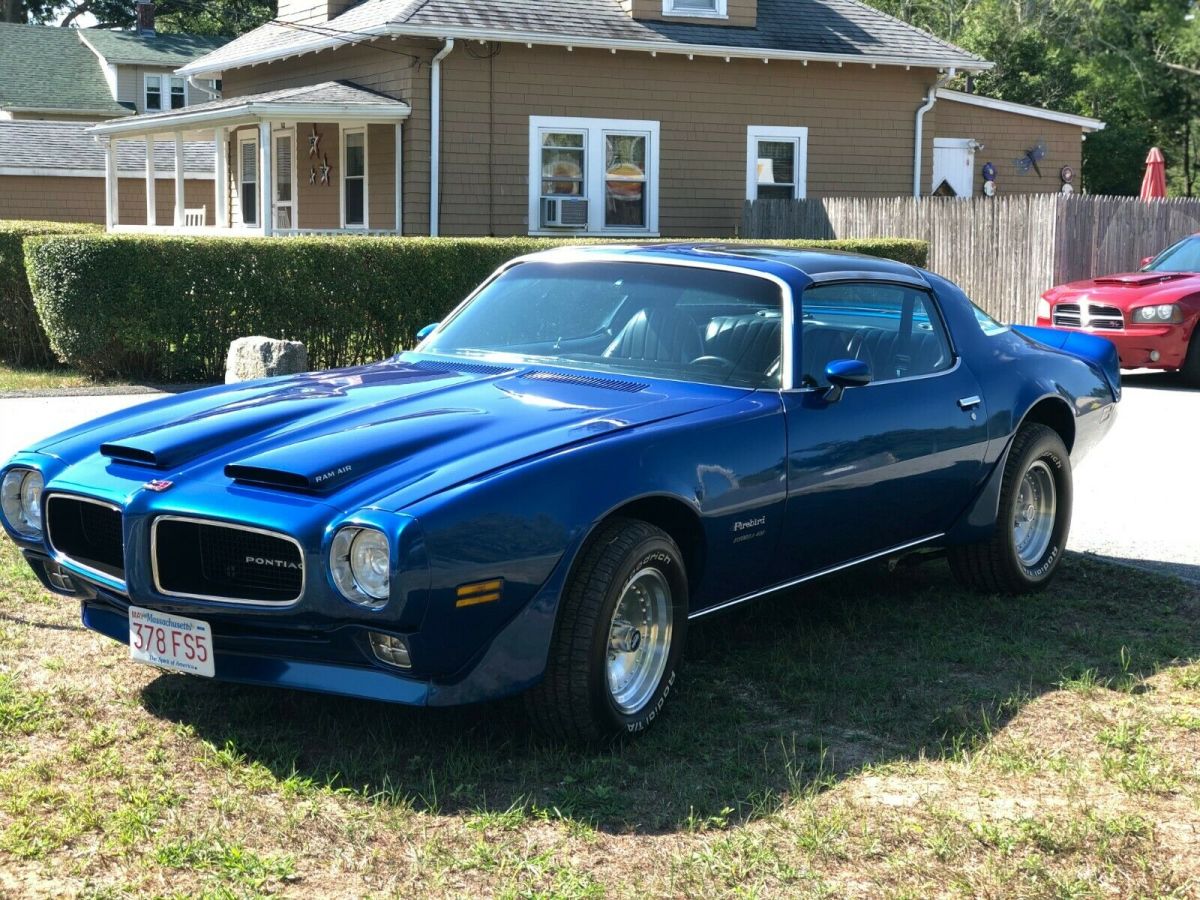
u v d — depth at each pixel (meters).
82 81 39.47
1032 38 39.66
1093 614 5.87
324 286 13.98
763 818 3.76
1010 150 25.84
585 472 4.05
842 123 22.80
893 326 5.50
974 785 4.02
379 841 3.60
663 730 4.38
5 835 3.56
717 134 21.81
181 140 22.92
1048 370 6.19
